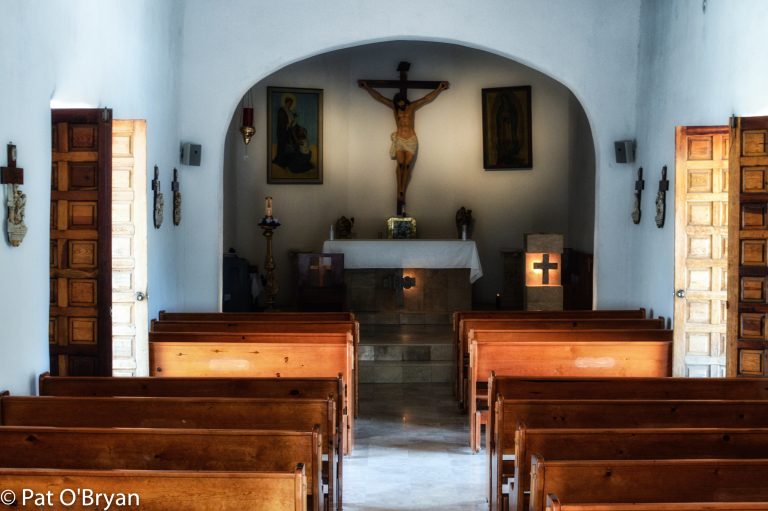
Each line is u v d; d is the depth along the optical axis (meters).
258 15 10.37
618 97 10.45
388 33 10.41
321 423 5.17
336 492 6.07
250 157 15.23
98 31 7.23
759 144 7.07
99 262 6.95
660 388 6.10
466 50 15.51
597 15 10.44
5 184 5.46
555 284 12.88
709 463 3.72
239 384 5.95
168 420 5.15
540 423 5.37
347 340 7.54
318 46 10.41
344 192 15.59
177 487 3.51
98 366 6.97
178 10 10.08
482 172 15.62
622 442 4.45
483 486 6.65
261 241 15.32
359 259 13.03
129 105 8.18
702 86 8.36
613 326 9.05
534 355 7.53
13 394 5.61
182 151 10.24
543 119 15.45
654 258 9.56
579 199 14.85
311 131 15.44
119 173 7.91
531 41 10.48
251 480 3.49
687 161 8.43
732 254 7.19
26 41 5.75
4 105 5.41
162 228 9.26
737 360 7.19
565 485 3.70
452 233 15.64
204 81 10.33
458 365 9.67
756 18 7.16
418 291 13.23
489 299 15.59
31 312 5.90
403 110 15.36
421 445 7.88
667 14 9.35
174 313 9.05
